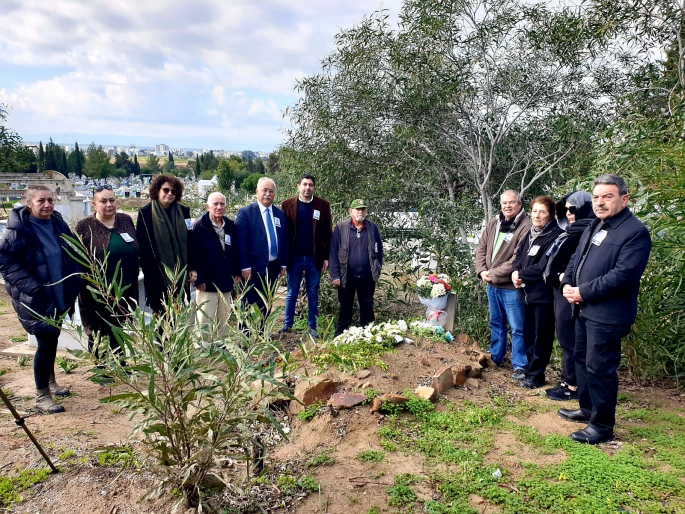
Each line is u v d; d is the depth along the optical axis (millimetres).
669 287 4414
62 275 3801
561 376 4652
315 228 5910
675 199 4352
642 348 4648
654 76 6305
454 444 3334
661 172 4672
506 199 4707
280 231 5676
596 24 6016
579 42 6133
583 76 6582
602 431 3391
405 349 4691
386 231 7062
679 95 5598
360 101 7090
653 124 5109
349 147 7422
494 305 4973
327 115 7332
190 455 2354
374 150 7492
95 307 4238
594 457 3139
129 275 4352
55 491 2643
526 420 3783
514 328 4750
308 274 6035
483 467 3023
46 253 3732
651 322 4508
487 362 4941
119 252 4242
